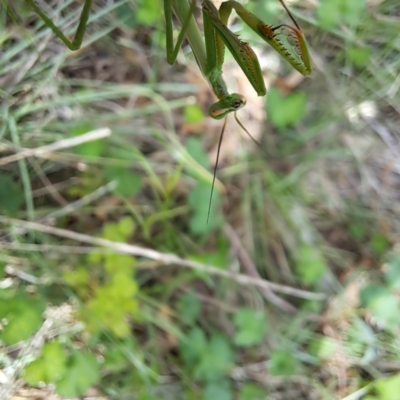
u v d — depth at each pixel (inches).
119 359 7.3
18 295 6.4
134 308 6.8
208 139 8.5
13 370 7.0
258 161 8.6
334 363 8.3
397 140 9.1
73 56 7.9
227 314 8.2
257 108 8.6
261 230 8.5
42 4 7.4
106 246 7.3
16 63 7.3
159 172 8.2
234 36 3.6
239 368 8.0
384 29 8.7
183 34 3.8
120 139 7.7
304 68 3.7
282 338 8.3
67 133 7.7
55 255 7.4
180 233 8.1
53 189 7.6
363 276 8.7
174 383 7.7
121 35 8.1
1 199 7.1
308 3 8.5
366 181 9.1
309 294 8.4
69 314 7.3
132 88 7.9
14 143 7.2
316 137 8.9
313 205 8.9
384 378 8.3
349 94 8.9
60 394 6.5
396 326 8.3
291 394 8.1
